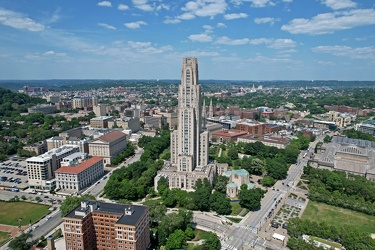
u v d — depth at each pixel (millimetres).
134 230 193375
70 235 199625
